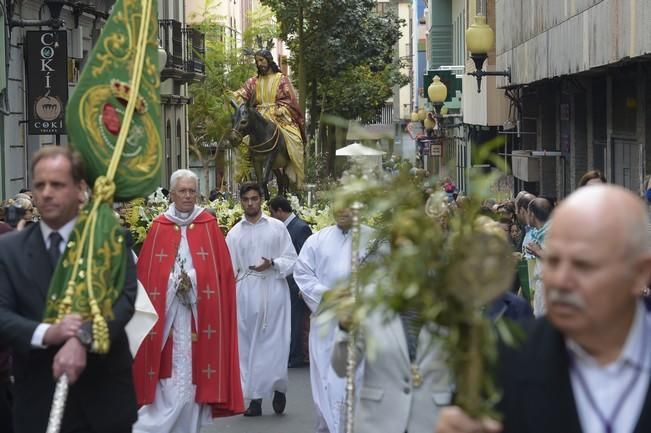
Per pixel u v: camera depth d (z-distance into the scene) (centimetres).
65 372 728
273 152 3048
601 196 458
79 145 805
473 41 2878
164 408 1277
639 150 2512
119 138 813
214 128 6944
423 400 838
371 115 6153
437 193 598
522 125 3944
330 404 1190
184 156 5631
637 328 474
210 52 7100
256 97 3150
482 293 457
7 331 746
